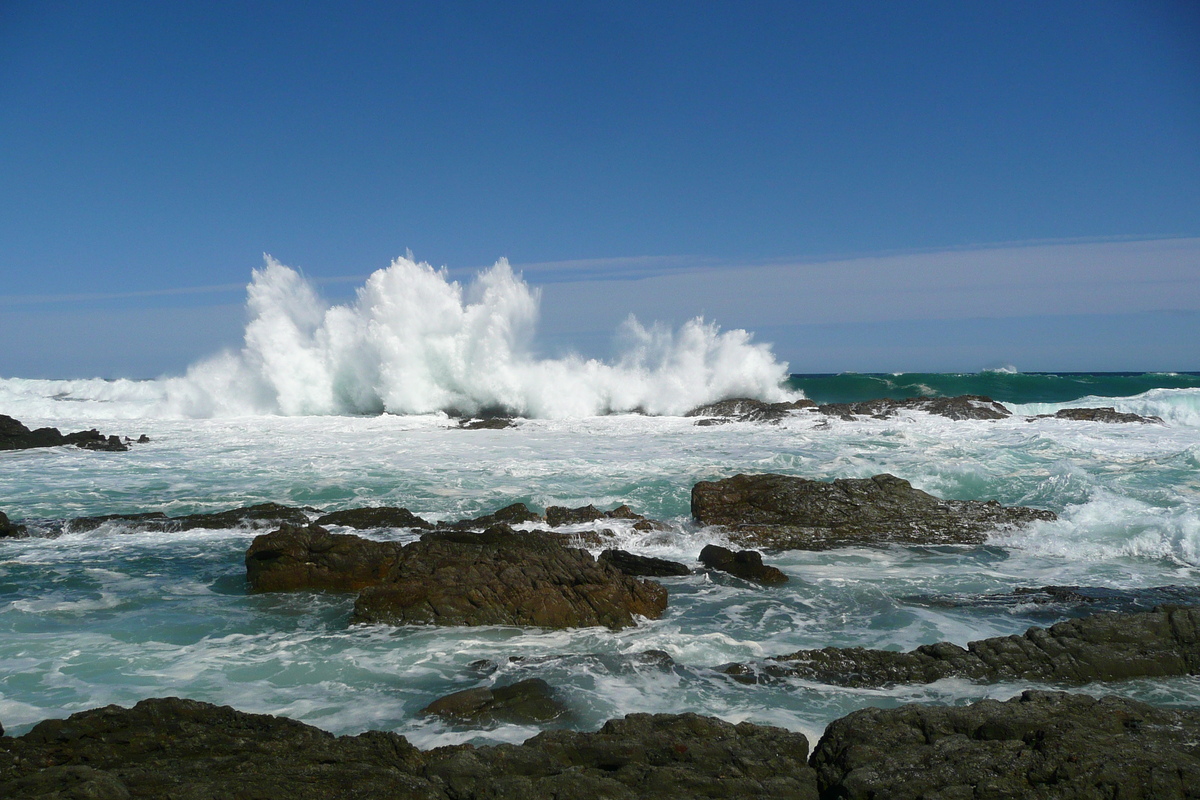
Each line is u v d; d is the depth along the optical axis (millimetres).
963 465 13727
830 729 4367
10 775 3658
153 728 4266
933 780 3707
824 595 8055
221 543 10250
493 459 16234
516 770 3980
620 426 22422
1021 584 8414
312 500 12688
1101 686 5418
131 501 12711
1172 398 24453
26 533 10633
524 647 6570
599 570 7766
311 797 3514
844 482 11461
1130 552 9594
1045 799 3533
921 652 5883
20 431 18656
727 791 3816
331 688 5672
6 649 6457
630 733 4371
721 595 8148
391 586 7441
